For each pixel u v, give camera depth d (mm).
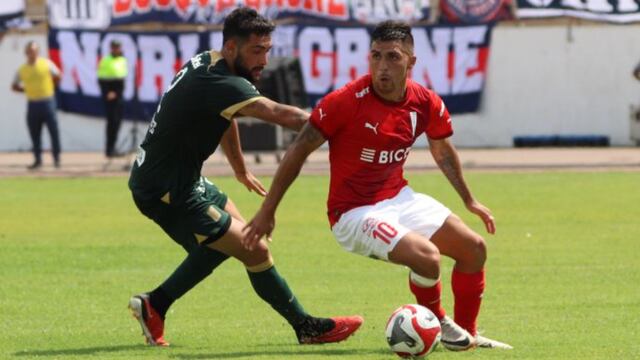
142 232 54719
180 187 27781
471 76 104938
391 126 26344
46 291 39156
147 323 29094
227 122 27641
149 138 27844
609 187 73000
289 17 102625
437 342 25672
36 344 29562
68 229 55750
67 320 33688
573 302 36188
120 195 70812
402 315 25594
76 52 103125
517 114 105750
